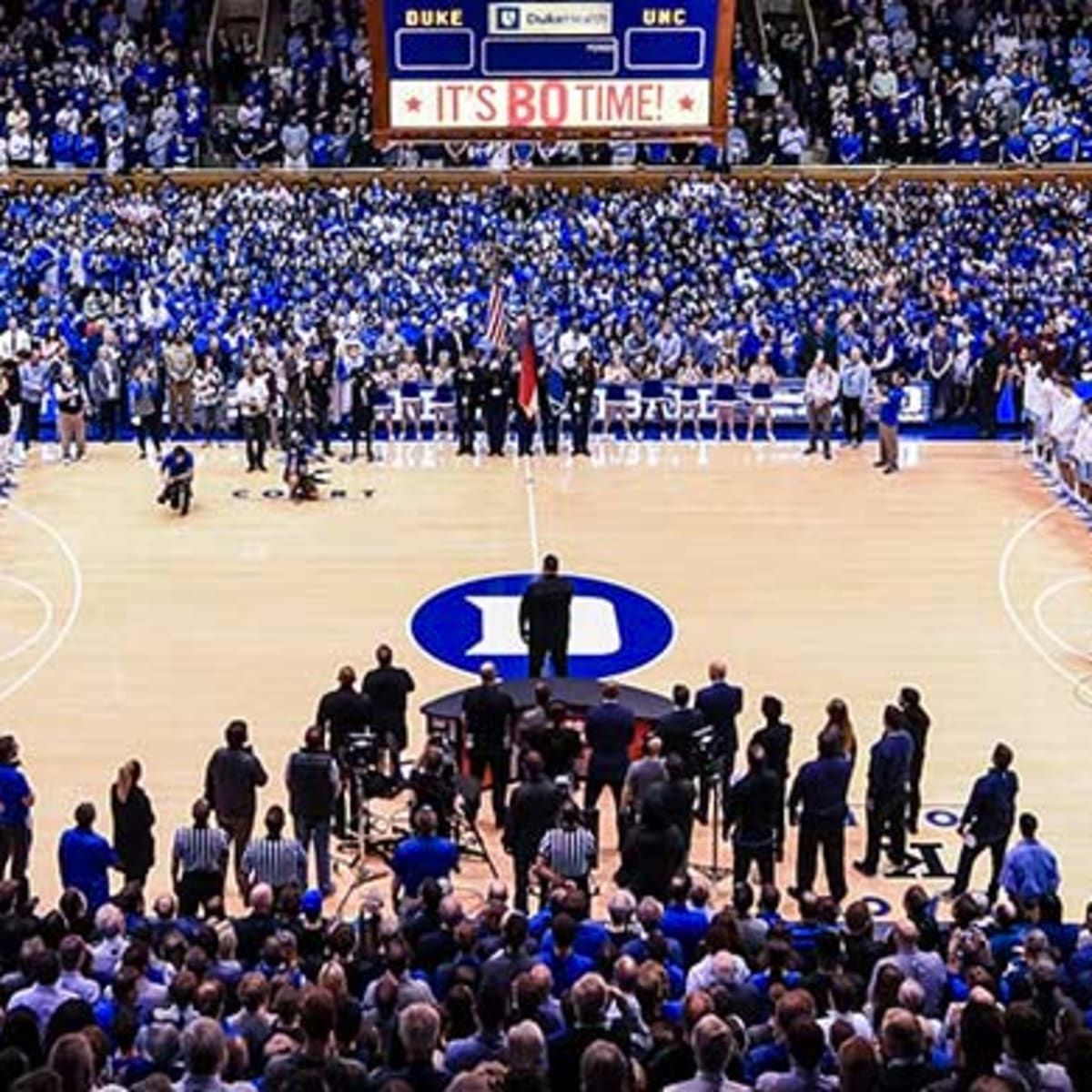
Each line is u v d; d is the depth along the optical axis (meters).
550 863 14.97
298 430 31.03
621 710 17.23
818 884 17.28
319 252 36.66
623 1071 8.18
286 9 46.56
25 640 23.25
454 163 40.31
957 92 42.16
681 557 26.61
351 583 25.38
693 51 24.64
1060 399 29.97
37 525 28.16
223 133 41.75
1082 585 25.45
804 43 44.78
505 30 24.59
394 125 24.98
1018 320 35.47
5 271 36.31
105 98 41.19
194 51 44.69
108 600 24.73
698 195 38.38
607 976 11.80
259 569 26.00
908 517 28.75
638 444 33.84
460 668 22.25
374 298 35.59
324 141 40.75
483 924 12.67
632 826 15.63
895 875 17.42
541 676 21.03
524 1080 8.09
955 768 19.61
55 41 42.94
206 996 10.48
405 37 24.66
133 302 35.53
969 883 17.11
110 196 38.75
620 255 36.75
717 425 34.88
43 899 16.61
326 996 9.54
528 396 31.50
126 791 15.72
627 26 24.56
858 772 19.62
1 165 40.22
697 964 12.23
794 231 37.53
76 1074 8.69
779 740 16.81
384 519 28.52
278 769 19.45
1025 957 12.05
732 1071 9.62
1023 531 28.02
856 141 41.16
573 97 24.83
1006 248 37.44
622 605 24.48
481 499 29.72
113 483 30.72
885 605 24.59
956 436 34.69
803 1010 9.92
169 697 21.38
